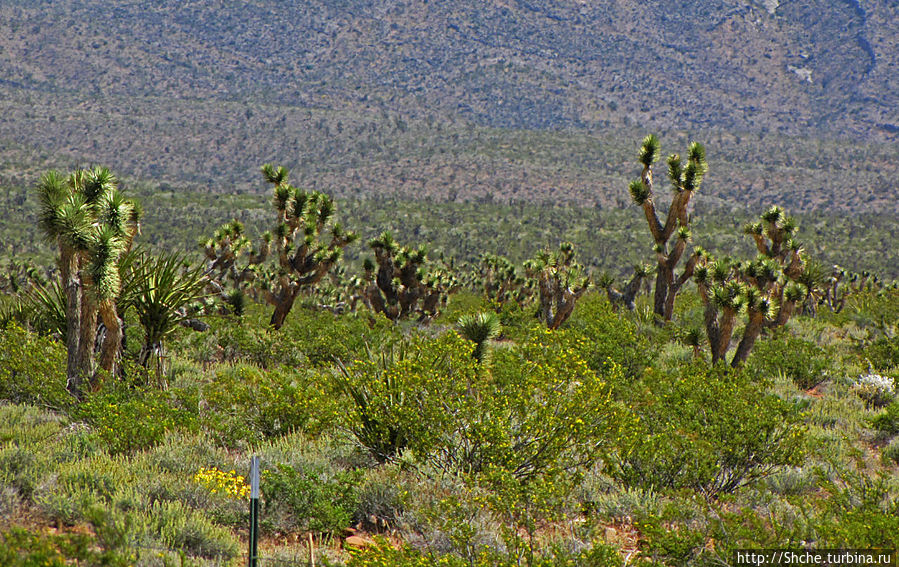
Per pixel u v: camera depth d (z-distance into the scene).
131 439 11.66
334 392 12.80
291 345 20.25
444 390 11.06
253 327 22.36
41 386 14.43
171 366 18.19
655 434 11.77
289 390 12.91
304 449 12.05
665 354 23.47
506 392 11.22
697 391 13.26
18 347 15.08
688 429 12.08
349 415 11.74
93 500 8.82
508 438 10.58
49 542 7.21
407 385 11.24
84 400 13.86
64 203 13.60
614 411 11.28
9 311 19.27
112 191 14.68
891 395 18.77
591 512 9.88
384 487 10.20
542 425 10.66
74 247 13.63
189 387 15.02
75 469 9.96
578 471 10.43
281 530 9.55
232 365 19.73
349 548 8.49
